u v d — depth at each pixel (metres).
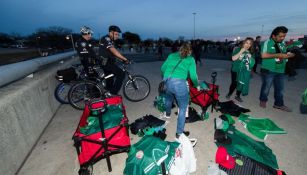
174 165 2.25
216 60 16.52
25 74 3.71
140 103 5.02
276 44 3.90
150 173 2.16
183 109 3.02
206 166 2.54
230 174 2.33
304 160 2.62
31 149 2.89
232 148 2.83
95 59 4.50
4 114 2.37
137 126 3.30
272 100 5.03
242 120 3.73
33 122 3.12
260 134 3.22
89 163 2.36
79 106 4.50
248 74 4.50
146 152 2.26
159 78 8.59
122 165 2.61
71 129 3.58
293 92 5.72
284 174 2.27
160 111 4.39
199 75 8.95
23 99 2.96
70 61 7.99
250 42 4.18
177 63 2.92
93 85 4.43
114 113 3.13
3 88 3.01
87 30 4.32
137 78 5.10
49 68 5.20
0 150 2.17
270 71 4.12
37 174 2.44
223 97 5.32
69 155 2.81
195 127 3.58
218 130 3.13
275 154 2.76
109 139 2.47
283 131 3.31
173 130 3.50
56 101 4.58
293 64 3.98
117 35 4.40
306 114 4.12
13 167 2.35
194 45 12.48
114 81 4.78
